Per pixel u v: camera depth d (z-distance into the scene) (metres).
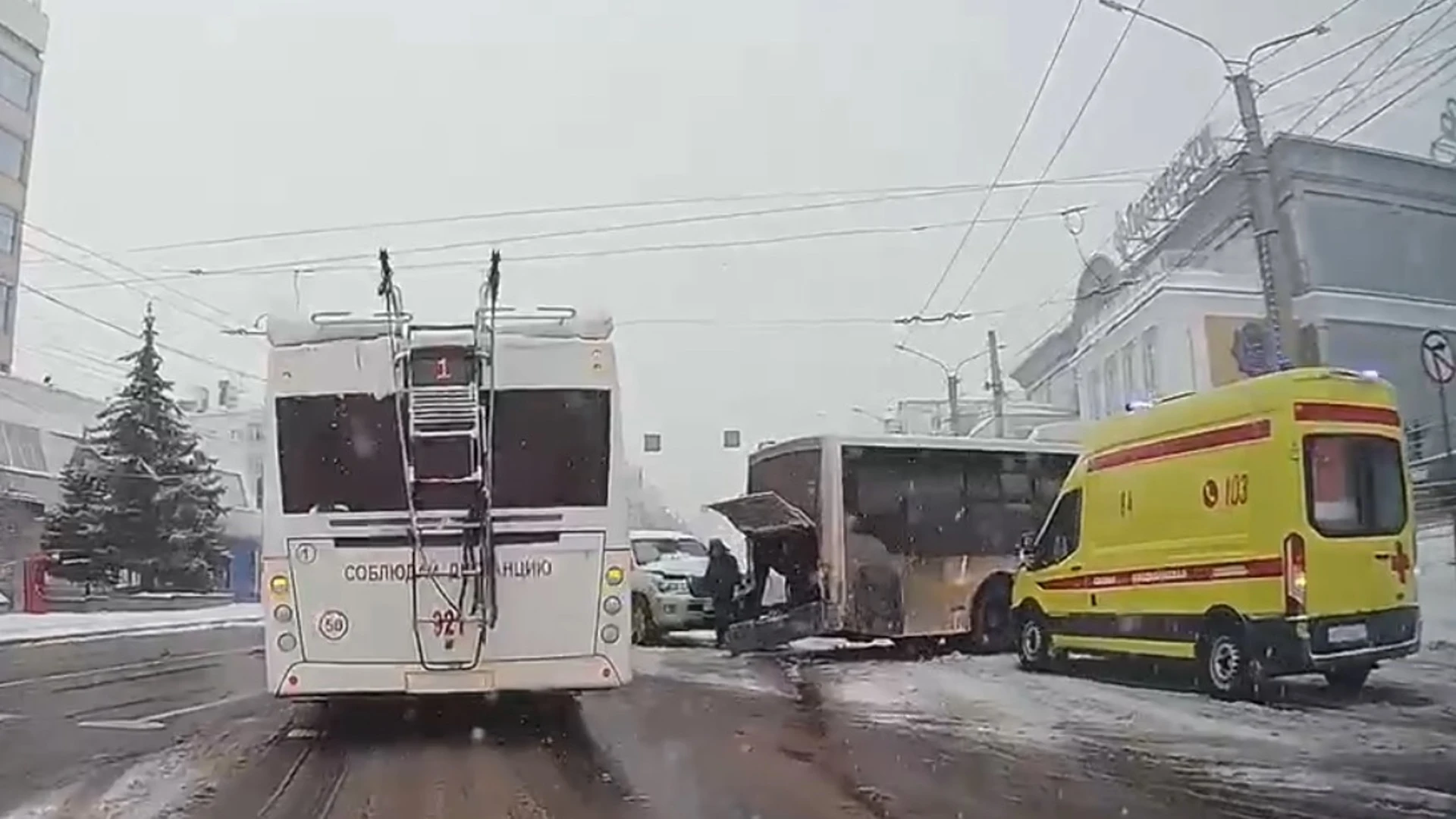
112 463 47.66
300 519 10.83
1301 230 34.06
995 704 13.81
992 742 11.20
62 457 56.50
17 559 46.97
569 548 10.95
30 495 52.16
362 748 11.19
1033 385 56.16
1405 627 13.02
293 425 10.91
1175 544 14.16
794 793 9.02
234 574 57.50
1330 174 34.44
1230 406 13.58
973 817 8.23
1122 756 10.41
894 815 8.30
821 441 19.44
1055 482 20.30
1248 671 13.16
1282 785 9.13
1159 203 40.50
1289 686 14.55
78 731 12.29
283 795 9.07
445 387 10.88
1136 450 14.94
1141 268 42.47
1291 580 12.64
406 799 8.91
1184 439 14.15
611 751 10.97
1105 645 15.34
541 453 11.03
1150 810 8.38
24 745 11.45
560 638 10.90
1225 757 10.31
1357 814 8.20
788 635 19.62
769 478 20.53
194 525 48.69
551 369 11.11
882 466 19.50
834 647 21.81
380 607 10.78
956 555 19.66
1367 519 12.99
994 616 19.83
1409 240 34.94
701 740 11.53
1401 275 34.69
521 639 10.86
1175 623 14.11
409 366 10.88
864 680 16.34
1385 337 34.12
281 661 10.75
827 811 8.44
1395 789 8.94
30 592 38.03
